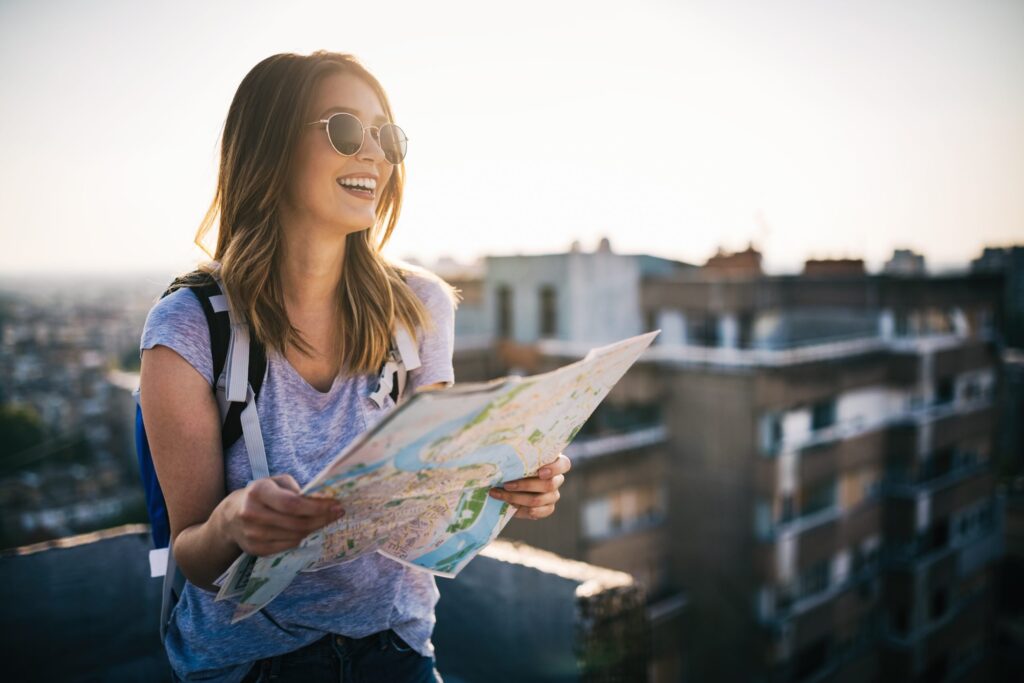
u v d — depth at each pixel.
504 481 1.11
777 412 15.14
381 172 1.18
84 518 25.44
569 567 2.23
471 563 2.41
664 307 19.52
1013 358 24.42
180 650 1.15
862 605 17.42
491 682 2.36
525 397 0.90
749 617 15.25
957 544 19.62
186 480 1.00
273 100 1.11
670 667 15.56
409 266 1.38
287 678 1.15
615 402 16.45
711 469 15.48
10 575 2.30
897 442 17.97
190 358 1.00
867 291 18.83
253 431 1.04
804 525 15.66
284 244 1.13
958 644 20.19
